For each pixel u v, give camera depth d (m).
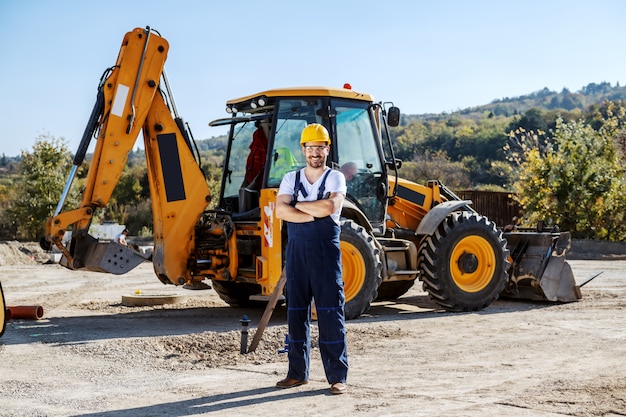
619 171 23.50
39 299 12.29
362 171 9.85
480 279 10.34
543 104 184.00
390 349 7.10
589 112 71.56
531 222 23.89
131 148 9.08
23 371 6.27
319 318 5.37
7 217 33.97
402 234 10.77
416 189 10.95
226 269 9.40
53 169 32.62
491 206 27.25
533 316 9.44
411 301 11.56
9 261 22.70
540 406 4.81
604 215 23.52
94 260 9.12
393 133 83.06
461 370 6.08
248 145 10.16
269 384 5.70
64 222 8.88
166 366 6.49
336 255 5.39
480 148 69.19
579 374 5.81
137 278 16.97
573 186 23.25
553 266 10.84
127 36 9.10
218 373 6.18
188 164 9.43
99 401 5.22
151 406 5.05
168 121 9.38
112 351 7.10
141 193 48.25
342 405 4.96
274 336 7.58
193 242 9.45
